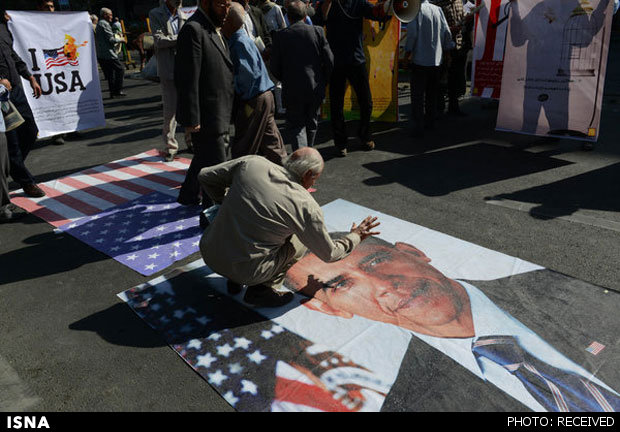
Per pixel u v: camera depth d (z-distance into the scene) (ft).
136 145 20.79
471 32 20.43
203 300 9.11
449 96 21.80
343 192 13.89
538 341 7.51
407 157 16.61
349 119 22.58
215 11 10.66
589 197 12.46
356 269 9.81
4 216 13.23
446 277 9.34
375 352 7.47
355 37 15.87
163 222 12.76
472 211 12.12
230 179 8.30
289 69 14.73
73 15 19.94
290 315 8.46
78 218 13.33
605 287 8.73
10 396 7.06
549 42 14.98
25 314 9.07
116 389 7.10
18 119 13.35
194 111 10.79
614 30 50.34
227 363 7.44
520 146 16.97
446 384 6.77
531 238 10.62
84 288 9.84
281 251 8.26
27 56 19.04
